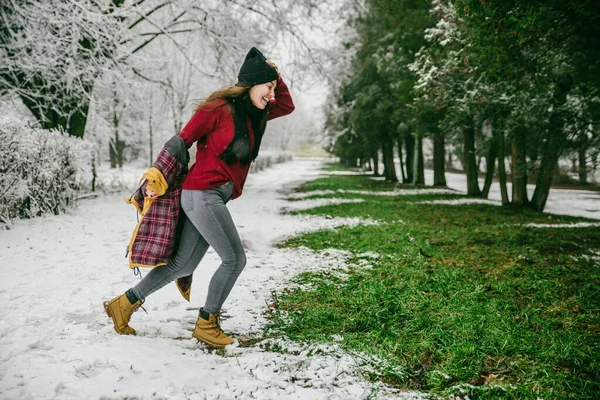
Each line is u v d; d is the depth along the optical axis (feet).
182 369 8.34
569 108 32.30
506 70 21.36
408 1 48.93
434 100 34.53
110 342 9.15
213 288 9.69
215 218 9.12
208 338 9.77
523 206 45.75
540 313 12.51
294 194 58.90
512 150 44.39
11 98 33.35
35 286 13.37
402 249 21.08
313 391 7.93
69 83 34.30
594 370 8.98
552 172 43.62
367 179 97.09
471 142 58.59
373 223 31.27
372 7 60.95
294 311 12.41
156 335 10.24
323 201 47.88
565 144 31.96
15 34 31.35
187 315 11.73
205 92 78.43
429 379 8.54
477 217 36.47
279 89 10.15
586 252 22.45
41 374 7.61
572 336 10.55
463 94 33.73
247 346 10.07
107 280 14.43
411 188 71.20
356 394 7.86
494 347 9.87
